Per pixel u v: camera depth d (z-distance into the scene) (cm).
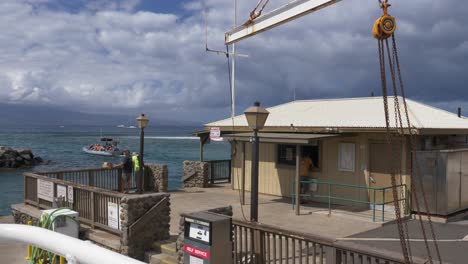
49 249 223
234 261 812
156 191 1911
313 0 816
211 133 1936
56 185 1370
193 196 1786
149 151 8162
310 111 1800
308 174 1655
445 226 1209
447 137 1549
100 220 1188
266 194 1803
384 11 523
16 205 1521
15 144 10644
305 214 1393
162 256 1030
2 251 689
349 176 1530
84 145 10338
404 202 1338
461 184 1331
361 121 1455
